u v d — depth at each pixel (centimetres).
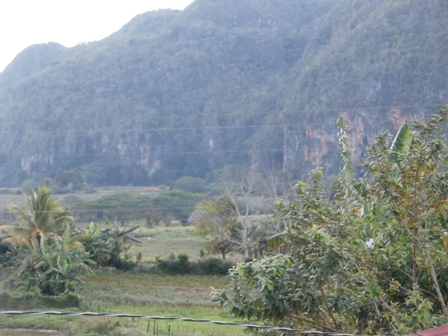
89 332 2125
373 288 951
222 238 4588
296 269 970
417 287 938
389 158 933
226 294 1005
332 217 1051
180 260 4538
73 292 3281
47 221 3847
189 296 3431
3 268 3912
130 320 2391
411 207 934
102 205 7394
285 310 960
